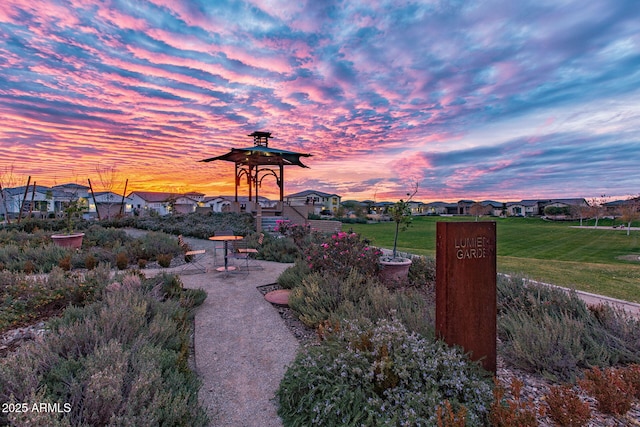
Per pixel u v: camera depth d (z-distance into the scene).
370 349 2.73
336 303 4.65
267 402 2.75
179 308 4.34
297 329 4.35
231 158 18.48
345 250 6.24
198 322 4.55
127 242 10.05
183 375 2.69
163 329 3.27
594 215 46.50
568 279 7.38
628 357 3.16
